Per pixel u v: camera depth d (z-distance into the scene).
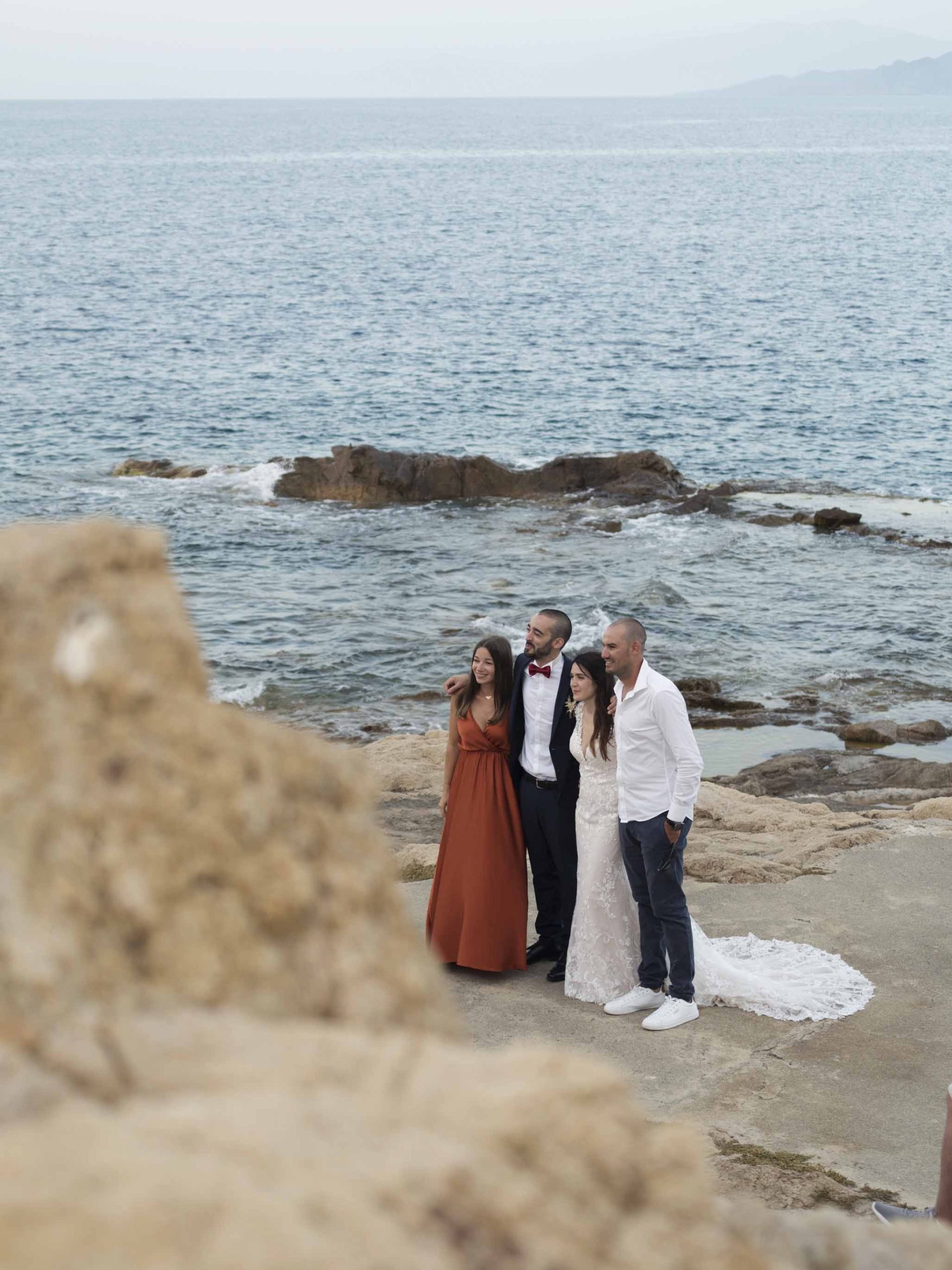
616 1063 5.57
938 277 83.12
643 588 26.48
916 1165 4.62
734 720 20.00
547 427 44.16
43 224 111.19
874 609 25.56
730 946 6.66
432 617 24.95
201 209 128.62
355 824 0.94
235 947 0.82
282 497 33.66
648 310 70.25
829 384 51.03
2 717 0.85
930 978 6.34
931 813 10.63
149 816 0.84
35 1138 0.65
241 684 21.27
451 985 6.57
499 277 83.38
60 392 46.81
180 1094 0.73
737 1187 4.35
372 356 56.09
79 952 0.78
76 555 0.95
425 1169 0.70
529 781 6.64
